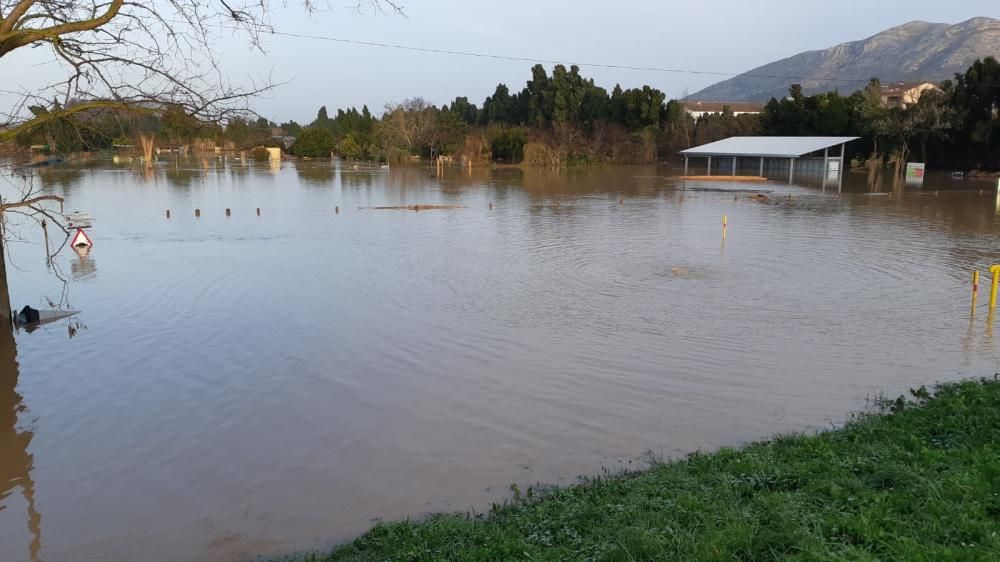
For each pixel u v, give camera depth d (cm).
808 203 4278
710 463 813
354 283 2044
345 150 10106
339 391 1214
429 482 898
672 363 1319
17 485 919
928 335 1480
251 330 1574
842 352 1373
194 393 1219
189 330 1580
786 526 562
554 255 2472
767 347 1408
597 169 8131
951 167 6706
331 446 1009
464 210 3969
